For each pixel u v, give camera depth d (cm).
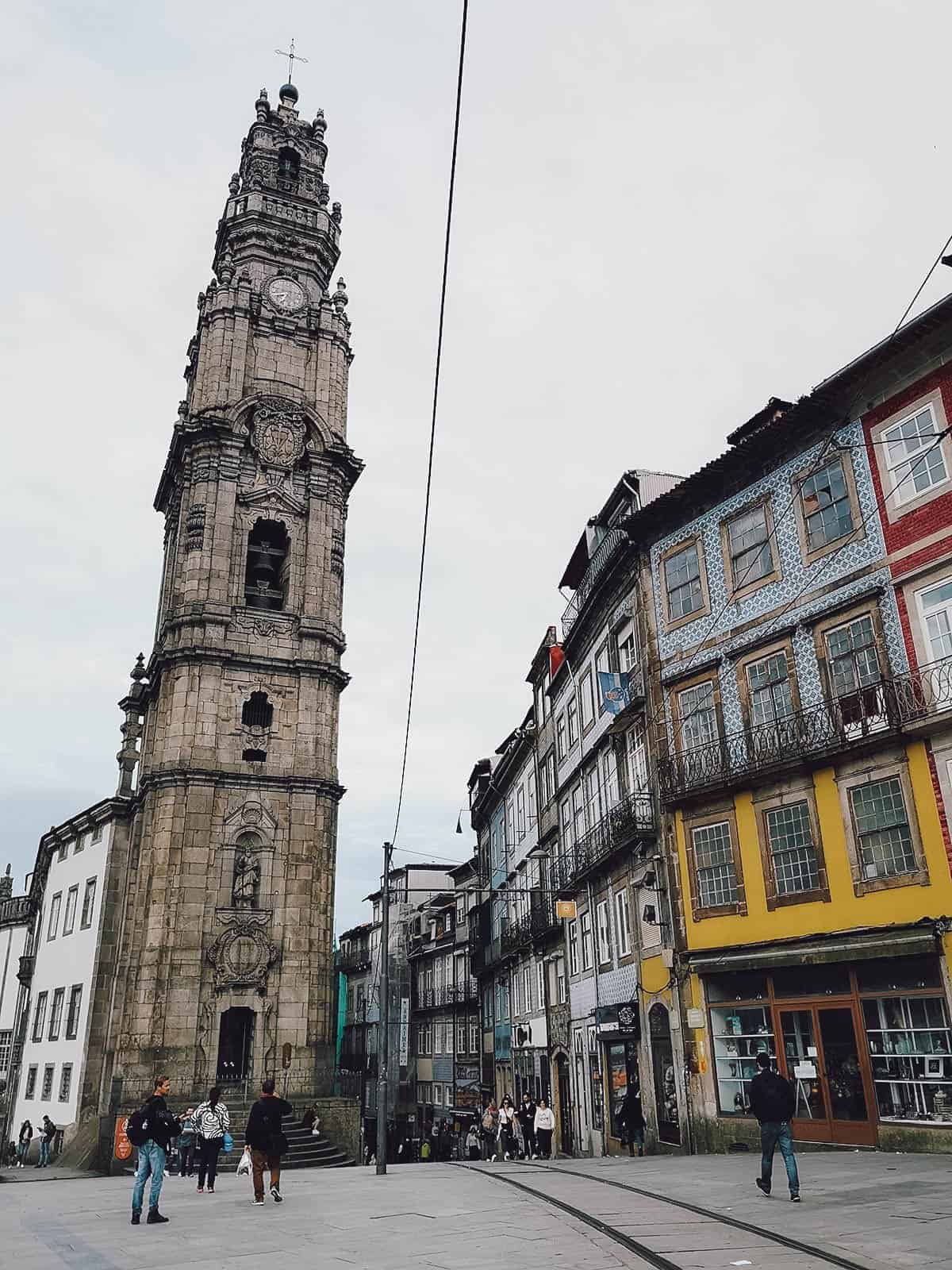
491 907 4878
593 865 2741
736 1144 1941
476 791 5209
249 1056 3198
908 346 1925
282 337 4091
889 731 1797
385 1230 1162
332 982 3381
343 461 3997
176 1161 2602
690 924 2156
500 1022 4481
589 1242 977
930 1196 1150
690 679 2305
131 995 3206
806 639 2048
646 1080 2345
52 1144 3872
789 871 1978
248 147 4569
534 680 3959
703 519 2364
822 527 2073
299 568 3794
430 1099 5709
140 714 4275
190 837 3288
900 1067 1716
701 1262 841
